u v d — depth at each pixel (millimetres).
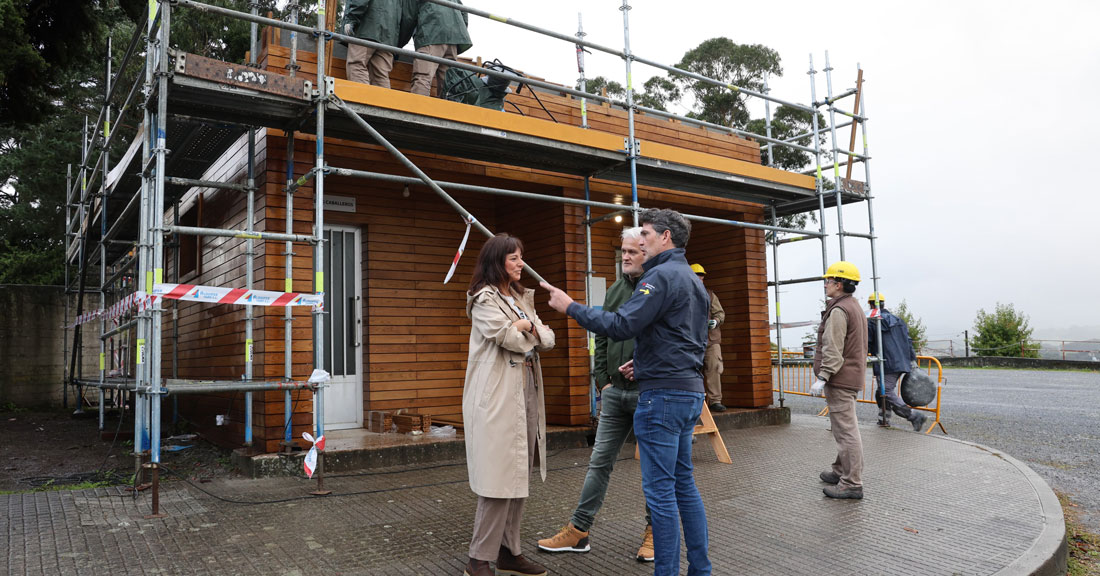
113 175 7742
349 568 3172
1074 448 7281
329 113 5211
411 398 7332
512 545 3113
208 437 7219
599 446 3539
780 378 9008
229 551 3391
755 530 3861
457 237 7867
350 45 5934
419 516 4098
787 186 8328
